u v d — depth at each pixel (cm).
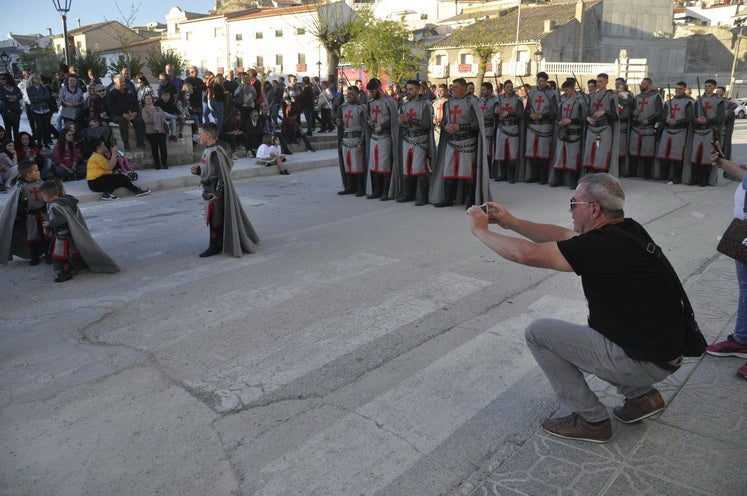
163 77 1413
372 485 290
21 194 673
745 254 363
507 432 331
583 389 305
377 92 992
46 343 461
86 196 1038
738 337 401
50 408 366
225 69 5528
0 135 1109
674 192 1088
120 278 621
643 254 273
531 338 307
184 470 304
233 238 686
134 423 348
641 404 321
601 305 282
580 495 273
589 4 4394
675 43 4650
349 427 340
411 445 322
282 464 308
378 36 3422
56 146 1168
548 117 1157
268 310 523
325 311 519
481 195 932
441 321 493
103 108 1287
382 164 1009
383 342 454
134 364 423
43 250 695
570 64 3825
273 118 1809
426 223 849
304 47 5009
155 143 1304
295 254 701
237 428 342
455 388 383
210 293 569
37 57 3475
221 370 412
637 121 1215
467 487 283
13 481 298
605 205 278
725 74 4569
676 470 289
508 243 282
